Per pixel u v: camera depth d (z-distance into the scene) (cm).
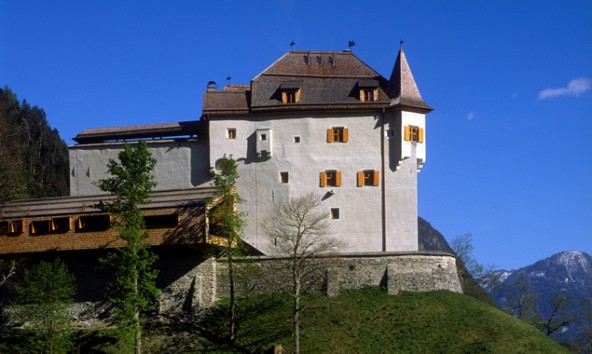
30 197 8494
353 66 6894
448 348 5175
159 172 6744
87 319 5725
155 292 5116
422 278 5859
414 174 6506
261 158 6562
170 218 5759
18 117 10638
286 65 6862
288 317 5491
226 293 5772
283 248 6031
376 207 6456
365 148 6525
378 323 5441
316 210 6456
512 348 5188
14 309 5744
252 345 5262
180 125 6950
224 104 6669
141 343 5366
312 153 6531
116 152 6844
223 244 5709
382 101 6575
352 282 5809
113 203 5359
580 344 6819
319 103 6575
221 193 5738
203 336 5412
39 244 5838
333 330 5366
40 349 5247
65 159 10438
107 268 5803
